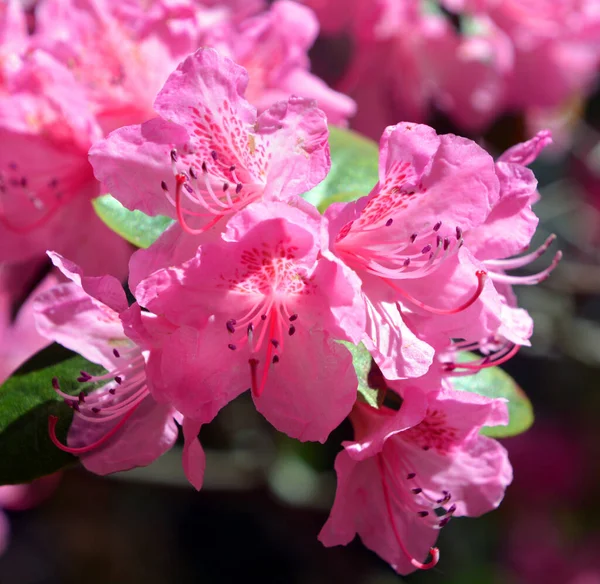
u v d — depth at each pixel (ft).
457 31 1.34
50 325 0.91
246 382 0.83
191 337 0.82
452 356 0.93
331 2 1.33
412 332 0.87
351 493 0.91
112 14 1.01
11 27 1.05
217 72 0.83
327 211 0.81
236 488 1.77
